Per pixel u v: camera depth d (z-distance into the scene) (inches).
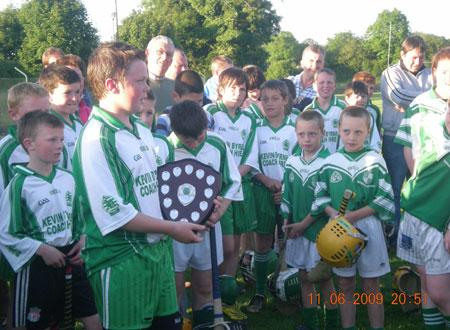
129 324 92.7
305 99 227.6
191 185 102.5
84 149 90.6
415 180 126.7
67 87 140.4
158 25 1845.5
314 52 245.9
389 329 145.5
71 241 123.8
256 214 172.9
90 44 1633.9
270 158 176.4
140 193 94.9
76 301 125.3
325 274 129.1
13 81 746.2
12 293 124.3
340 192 138.9
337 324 142.0
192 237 96.2
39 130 117.6
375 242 135.3
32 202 118.7
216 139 137.1
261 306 164.9
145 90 95.2
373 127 198.7
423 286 129.3
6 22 1620.3
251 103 201.8
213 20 2053.4
